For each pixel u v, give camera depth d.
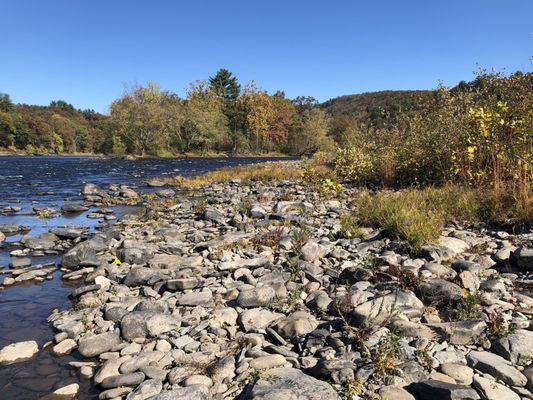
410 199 8.40
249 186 16.88
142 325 4.11
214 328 4.10
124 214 11.52
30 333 4.36
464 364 3.26
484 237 6.42
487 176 8.97
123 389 3.25
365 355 3.38
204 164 35.97
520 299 4.25
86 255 6.74
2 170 25.61
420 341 3.51
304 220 8.62
